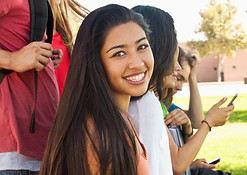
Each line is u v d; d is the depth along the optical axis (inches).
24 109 81.4
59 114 64.9
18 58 78.9
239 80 2105.1
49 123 85.0
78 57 64.5
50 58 92.2
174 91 118.0
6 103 79.9
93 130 61.7
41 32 84.5
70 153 62.1
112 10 65.4
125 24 65.1
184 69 117.7
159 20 86.8
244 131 365.7
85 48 64.2
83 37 64.8
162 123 78.0
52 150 64.2
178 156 85.3
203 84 1710.1
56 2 114.1
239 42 1978.3
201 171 113.0
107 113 62.5
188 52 123.7
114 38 63.9
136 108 78.5
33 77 83.5
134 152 64.2
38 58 79.9
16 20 81.7
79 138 61.9
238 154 272.5
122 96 70.1
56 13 115.6
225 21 1989.4
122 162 61.2
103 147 60.8
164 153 77.0
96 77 63.6
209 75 2220.7
